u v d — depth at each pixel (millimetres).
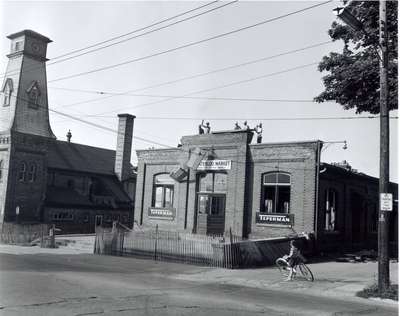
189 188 31250
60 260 20922
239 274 17875
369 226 33562
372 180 33938
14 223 38250
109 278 14711
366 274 18547
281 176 27203
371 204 34094
